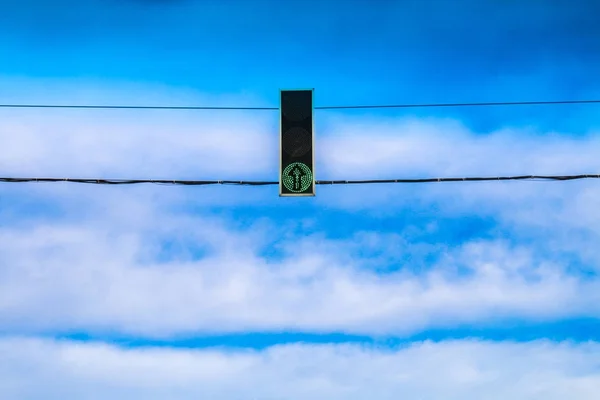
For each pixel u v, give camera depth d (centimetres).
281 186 1098
